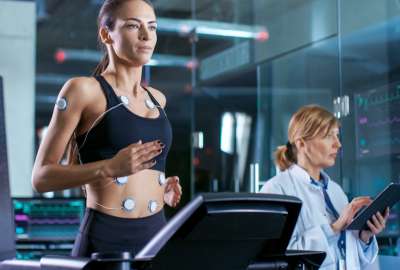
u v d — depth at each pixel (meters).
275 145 5.87
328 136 2.51
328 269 2.36
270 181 2.55
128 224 1.47
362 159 3.67
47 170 1.40
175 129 10.62
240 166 6.24
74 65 10.52
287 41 5.57
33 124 6.61
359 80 4.30
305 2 5.23
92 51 10.12
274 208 1.23
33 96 6.63
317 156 2.52
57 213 4.07
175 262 1.18
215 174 6.46
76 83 1.49
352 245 2.42
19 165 6.52
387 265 3.14
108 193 1.46
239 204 1.17
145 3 1.55
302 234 2.41
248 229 1.21
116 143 1.49
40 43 9.93
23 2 6.61
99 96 1.50
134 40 1.52
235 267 1.27
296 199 1.26
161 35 7.86
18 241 3.97
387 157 3.70
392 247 3.50
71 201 4.09
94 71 1.69
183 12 7.12
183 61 8.77
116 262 1.09
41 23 9.12
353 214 2.37
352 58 4.43
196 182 6.57
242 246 1.25
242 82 6.36
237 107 6.37
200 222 1.13
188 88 10.02
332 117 2.54
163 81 9.82
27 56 6.62
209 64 6.76
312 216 2.42
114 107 1.50
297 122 2.56
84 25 9.22
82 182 1.35
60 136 1.48
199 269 1.22
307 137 2.52
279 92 5.80
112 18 1.55
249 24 6.14
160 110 1.60
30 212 4.03
